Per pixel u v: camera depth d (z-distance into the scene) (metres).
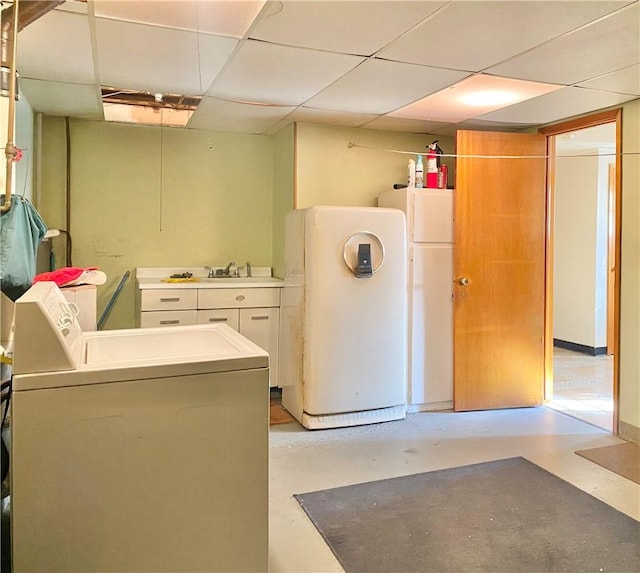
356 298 3.59
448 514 2.44
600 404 4.18
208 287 3.90
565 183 6.34
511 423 3.71
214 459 1.57
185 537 1.55
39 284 1.70
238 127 4.27
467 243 3.92
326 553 2.14
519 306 4.06
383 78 2.97
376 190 4.33
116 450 1.47
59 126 3.98
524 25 2.23
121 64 2.78
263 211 4.61
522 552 2.14
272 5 2.08
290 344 3.86
